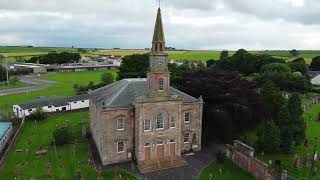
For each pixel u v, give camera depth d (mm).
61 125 78062
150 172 52312
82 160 56469
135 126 55406
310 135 70812
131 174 51438
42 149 61250
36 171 51625
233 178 50719
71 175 50500
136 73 104750
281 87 123062
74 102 95312
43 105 88938
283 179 46469
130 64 108188
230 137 66438
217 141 67500
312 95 123188
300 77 123875
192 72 75375
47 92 125812
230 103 63625
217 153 58625
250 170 52156
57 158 57312
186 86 69625
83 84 146250
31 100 109125
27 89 133750
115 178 49562
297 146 63094
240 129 68688
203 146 64875
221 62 165250
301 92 123625
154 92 54188
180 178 50312
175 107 56344
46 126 77812
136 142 55375
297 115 60969
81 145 64500
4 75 162500
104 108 53188
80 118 85688
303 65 153375
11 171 51469
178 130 57281
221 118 62219
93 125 67438
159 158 56312
